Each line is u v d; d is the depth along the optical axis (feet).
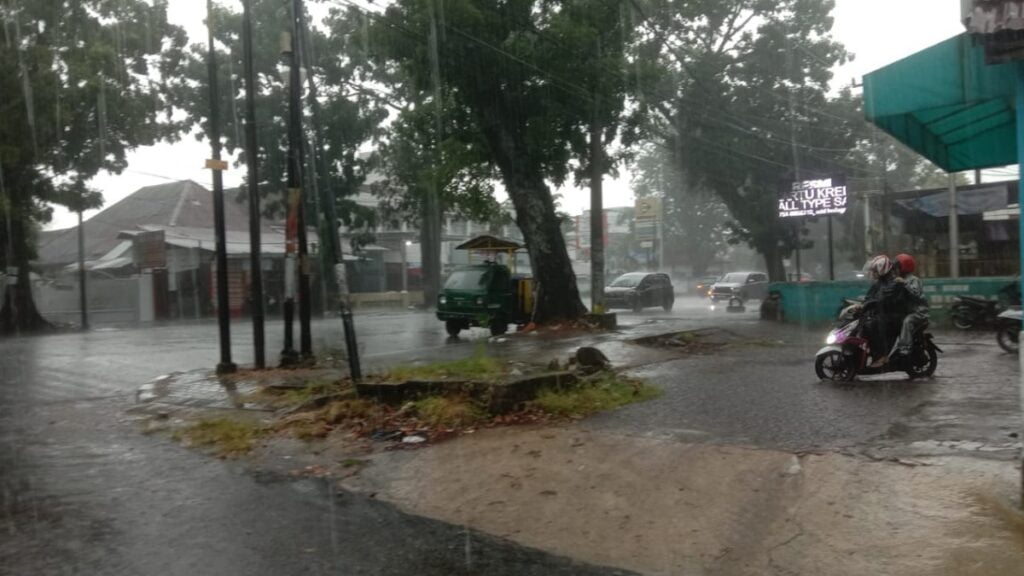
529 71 64.64
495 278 69.92
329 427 29.17
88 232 145.79
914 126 27.86
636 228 177.88
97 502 21.77
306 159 68.85
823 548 17.01
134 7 97.25
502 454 24.49
